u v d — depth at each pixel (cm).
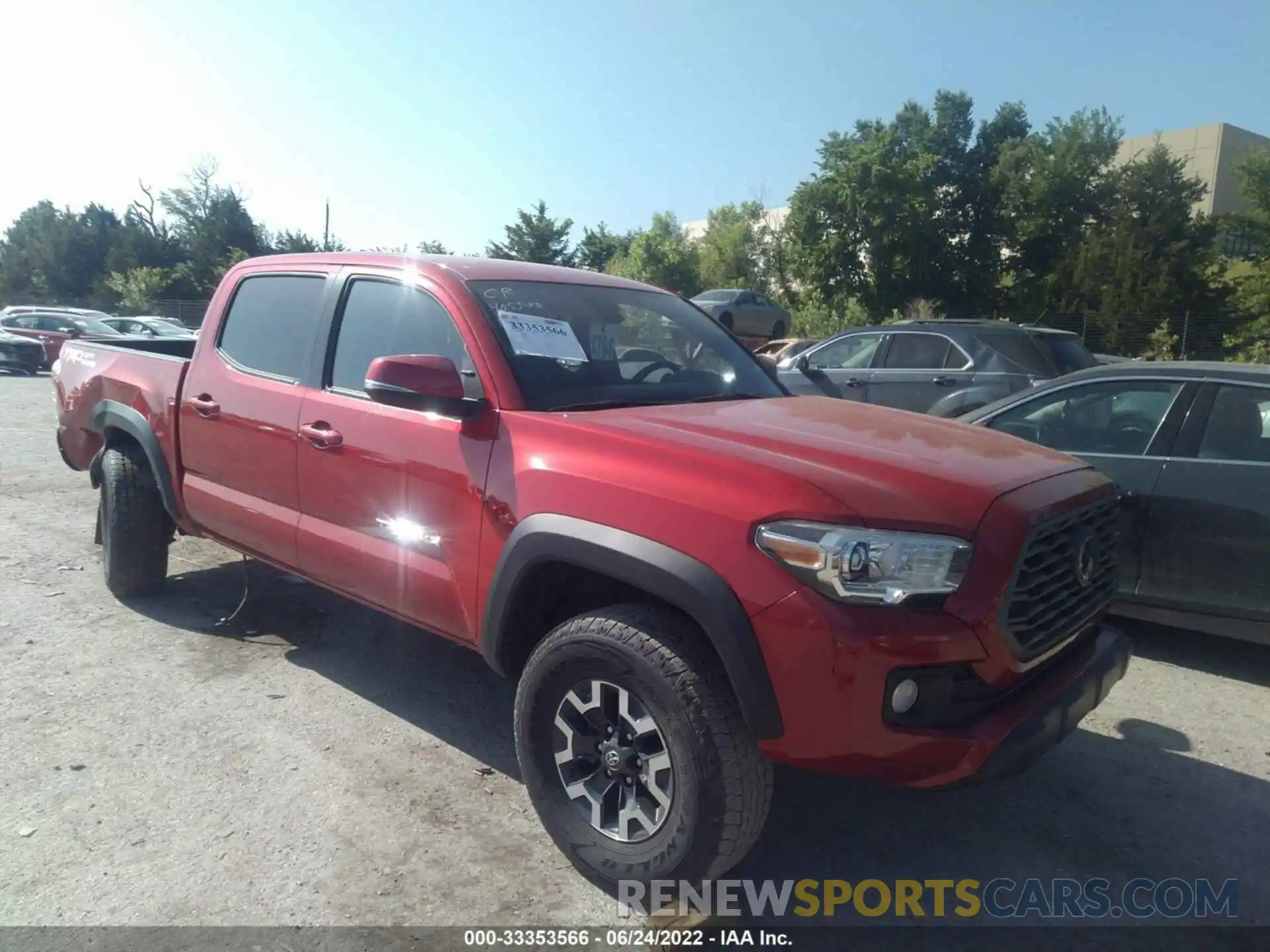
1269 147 3834
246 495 417
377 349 368
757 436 287
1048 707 257
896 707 236
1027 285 4016
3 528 673
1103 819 334
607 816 280
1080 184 3941
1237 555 441
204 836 303
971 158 4116
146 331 2723
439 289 353
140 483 502
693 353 398
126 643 464
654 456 271
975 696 250
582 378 340
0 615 495
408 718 394
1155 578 467
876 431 313
